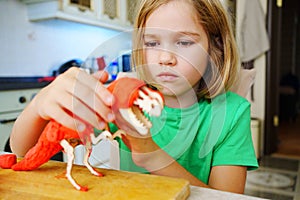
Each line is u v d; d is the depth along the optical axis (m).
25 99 1.51
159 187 0.36
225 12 0.59
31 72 1.97
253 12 2.30
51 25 2.10
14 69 1.85
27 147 0.50
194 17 0.50
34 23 1.97
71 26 2.25
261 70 2.53
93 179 0.39
